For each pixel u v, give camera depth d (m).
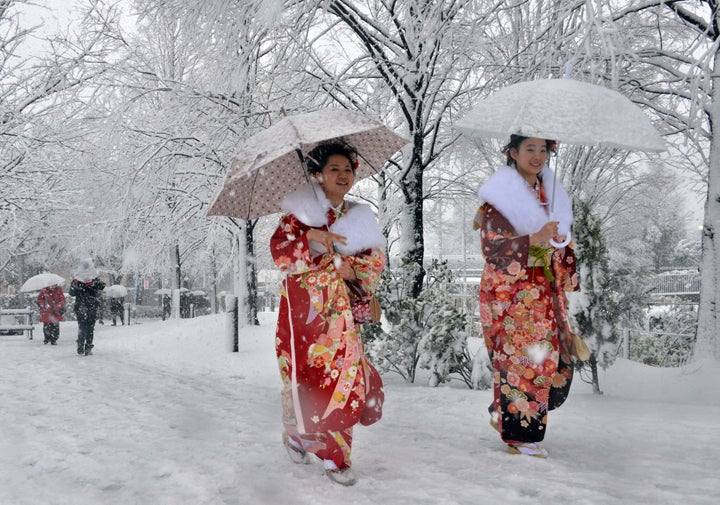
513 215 3.52
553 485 2.80
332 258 3.23
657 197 17.11
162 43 12.15
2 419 4.93
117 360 11.14
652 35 10.03
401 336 7.42
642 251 23.09
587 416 4.75
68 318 33.09
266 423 4.63
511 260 3.43
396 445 3.79
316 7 8.42
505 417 3.50
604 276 6.31
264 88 10.71
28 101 15.32
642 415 4.84
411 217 9.63
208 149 10.66
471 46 8.82
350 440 3.07
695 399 6.09
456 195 14.61
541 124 3.40
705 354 7.65
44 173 16.53
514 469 3.11
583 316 6.27
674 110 9.93
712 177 7.94
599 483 2.84
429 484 2.87
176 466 3.29
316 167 3.40
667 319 12.48
